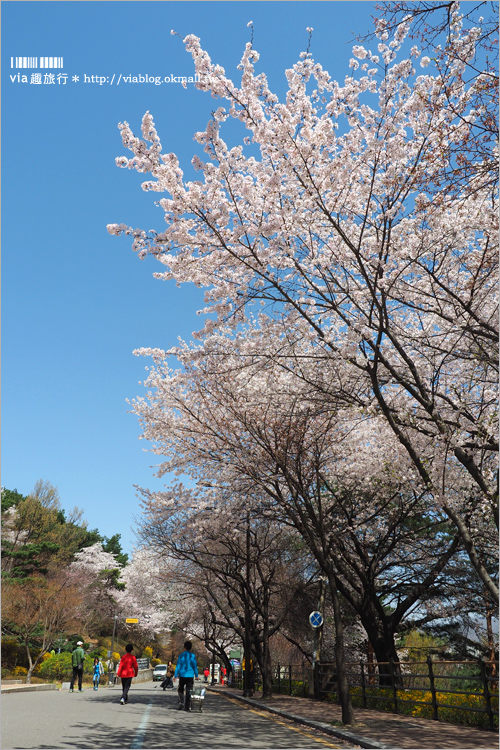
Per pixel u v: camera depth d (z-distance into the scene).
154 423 19.00
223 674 50.84
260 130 10.93
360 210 12.67
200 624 47.16
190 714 16.14
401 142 11.38
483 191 11.56
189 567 30.91
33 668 36.09
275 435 16.42
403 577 22.69
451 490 16.88
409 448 11.47
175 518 23.97
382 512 21.70
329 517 20.62
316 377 14.48
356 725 12.83
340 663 13.68
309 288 12.45
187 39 10.19
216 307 12.55
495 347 12.06
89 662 44.69
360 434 18.61
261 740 10.95
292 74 10.85
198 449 19.20
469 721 12.63
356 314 13.19
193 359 13.98
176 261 11.75
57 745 9.41
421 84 11.51
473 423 12.47
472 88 9.62
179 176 10.85
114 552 85.50
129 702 20.45
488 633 22.69
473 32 9.20
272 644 39.53
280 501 17.09
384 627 21.98
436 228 11.43
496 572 20.14
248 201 11.88
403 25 9.70
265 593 23.77
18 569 44.53
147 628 67.38
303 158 11.10
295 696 24.12
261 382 16.59
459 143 10.77
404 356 11.80
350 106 11.37
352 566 22.34
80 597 42.53
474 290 12.59
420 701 14.24
